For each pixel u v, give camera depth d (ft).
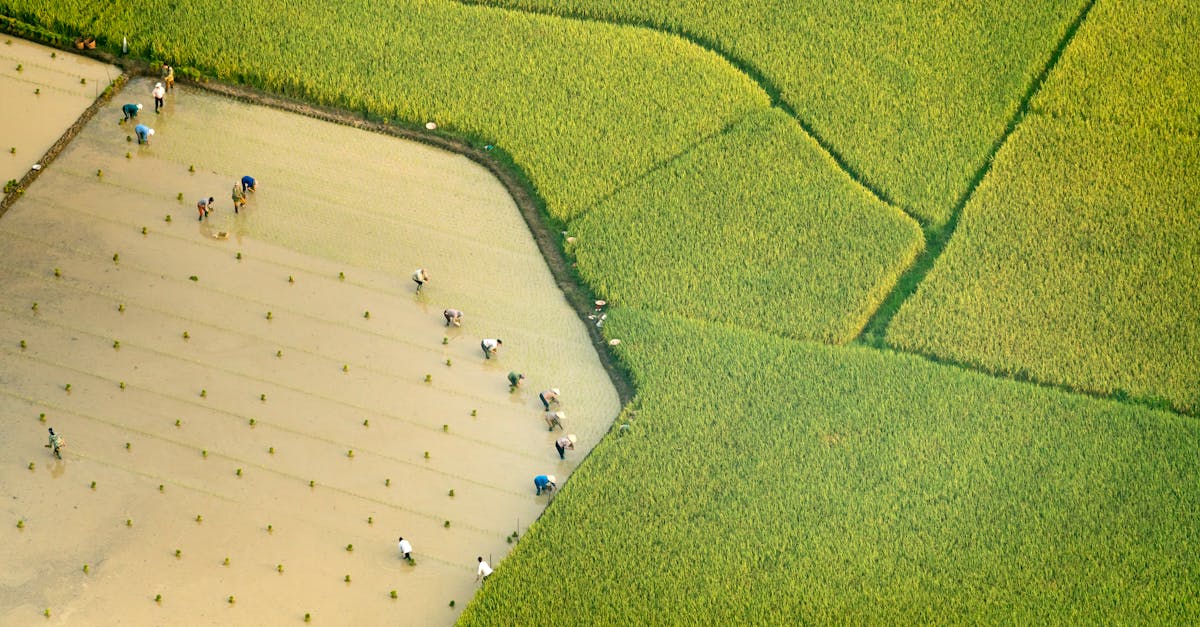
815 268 209.36
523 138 224.53
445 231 214.69
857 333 204.03
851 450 188.75
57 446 182.19
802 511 182.29
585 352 201.36
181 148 221.05
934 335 202.28
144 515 180.04
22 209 210.59
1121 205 217.77
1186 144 225.56
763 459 187.32
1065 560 178.91
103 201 212.84
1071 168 222.28
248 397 193.16
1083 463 188.55
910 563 177.99
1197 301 206.80
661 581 175.22
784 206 216.54
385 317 203.72
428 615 173.88
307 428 190.49
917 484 185.68
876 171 222.48
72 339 196.85
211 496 182.60
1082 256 211.61
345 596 174.70
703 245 211.61
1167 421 193.57
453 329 202.69
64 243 207.31
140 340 197.77
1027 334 202.80
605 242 211.61
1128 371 199.41
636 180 220.02
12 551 175.22
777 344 200.44
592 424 193.06
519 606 172.45
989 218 215.92
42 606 170.81
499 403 195.21
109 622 170.09
